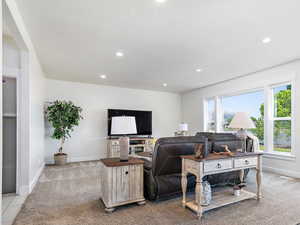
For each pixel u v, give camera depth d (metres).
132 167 2.41
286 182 3.37
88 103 5.78
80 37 2.75
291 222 2.01
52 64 3.98
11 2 1.85
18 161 2.79
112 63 3.91
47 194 2.82
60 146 5.29
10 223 2.00
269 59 3.69
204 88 6.32
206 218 2.10
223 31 2.57
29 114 2.84
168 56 3.51
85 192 2.91
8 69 2.75
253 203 2.49
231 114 5.41
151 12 2.13
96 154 5.79
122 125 2.38
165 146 2.42
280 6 2.01
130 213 2.22
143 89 6.72
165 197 2.64
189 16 2.21
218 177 3.01
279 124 4.16
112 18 2.26
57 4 1.99
